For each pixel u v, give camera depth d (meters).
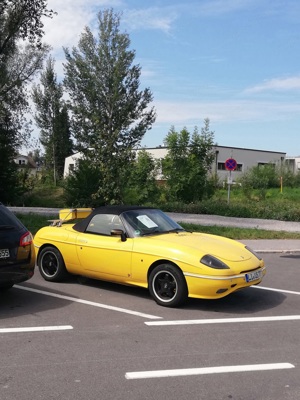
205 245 6.50
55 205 28.53
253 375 4.07
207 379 3.96
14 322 5.54
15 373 4.03
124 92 47.81
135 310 6.16
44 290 7.24
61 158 58.25
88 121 47.16
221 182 45.69
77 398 3.58
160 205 24.11
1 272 6.02
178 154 28.50
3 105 33.12
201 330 5.35
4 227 6.22
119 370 4.12
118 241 6.86
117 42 48.06
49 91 55.88
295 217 19.75
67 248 7.48
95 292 7.15
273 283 8.25
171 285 6.29
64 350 4.61
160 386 3.81
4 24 27.38
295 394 3.69
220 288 5.92
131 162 15.94
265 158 58.38
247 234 14.58
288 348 4.79
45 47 35.38
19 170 36.38
